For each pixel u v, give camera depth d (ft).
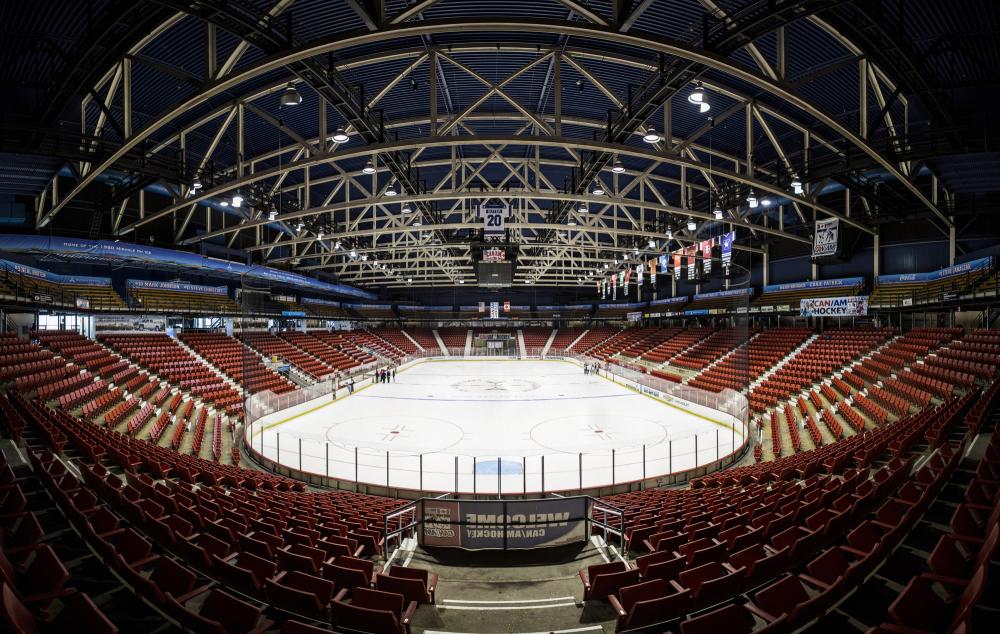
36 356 69.77
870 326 117.60
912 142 52.75
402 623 16.83
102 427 52.75
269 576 19.22
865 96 46.44
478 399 107.04
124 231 80.38
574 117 63.10
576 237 127.13
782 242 138.62
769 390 87.61
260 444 61.67
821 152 71.97
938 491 25.50
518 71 46.26
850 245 113.70
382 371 136.67
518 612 19.66
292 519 27.20
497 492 45.42
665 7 39.58
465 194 68.08
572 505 28.17
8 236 75.72
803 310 110.73
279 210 84.17
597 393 116.26
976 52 43.21
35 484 29.53
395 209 114.42
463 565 25.85
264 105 57.72
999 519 15.71
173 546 21.66
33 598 14.44
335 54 45.52
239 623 14.73
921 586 13.41
